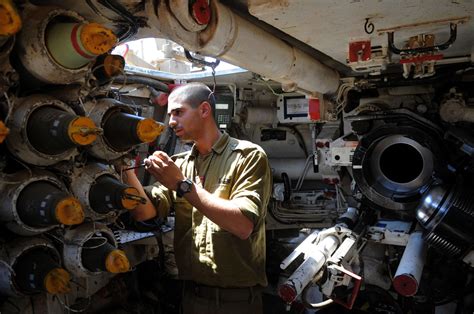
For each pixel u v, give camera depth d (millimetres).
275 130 5148
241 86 4664
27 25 1399
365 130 3979
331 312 4035
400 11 2076
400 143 3795
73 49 1374
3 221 1479
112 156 1717
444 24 2297
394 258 3941
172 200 2520
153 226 2508
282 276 4594
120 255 1590
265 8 2021
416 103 4047
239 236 2107
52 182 1518
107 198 1581
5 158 1486
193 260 2363
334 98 4156
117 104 1698
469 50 3072
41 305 1662
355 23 2260
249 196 2170
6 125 1407
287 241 5238
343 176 4672
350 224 3979
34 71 1435
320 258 3336
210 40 2018
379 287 3961
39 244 1531
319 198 5055
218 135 2463
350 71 3924
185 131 2342
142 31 2324
